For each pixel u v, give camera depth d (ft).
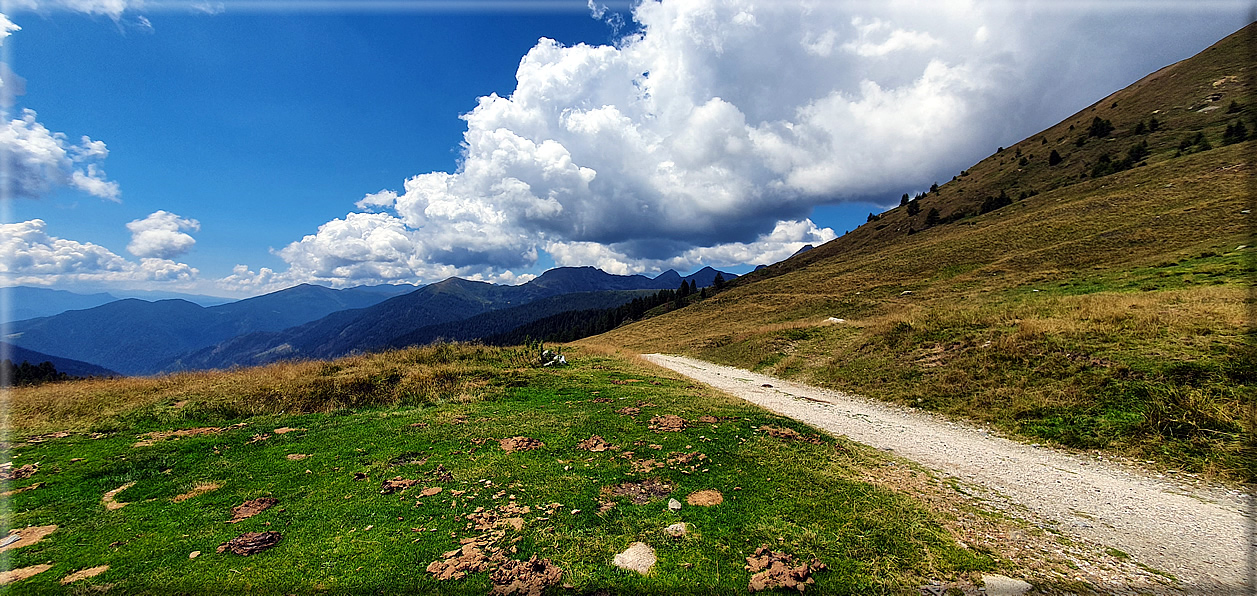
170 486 25.14
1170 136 232.94
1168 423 35.53
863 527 21.47
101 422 37.01
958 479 29.71
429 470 27.61
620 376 65.21
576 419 39.32
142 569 17.51
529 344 86.07
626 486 25.55
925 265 182.29
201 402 42.29
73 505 22.81
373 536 19.85
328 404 43.83
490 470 27.40
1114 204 162.50
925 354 66.90
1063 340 52.42
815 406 55.62
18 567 17.49
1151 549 21.16
